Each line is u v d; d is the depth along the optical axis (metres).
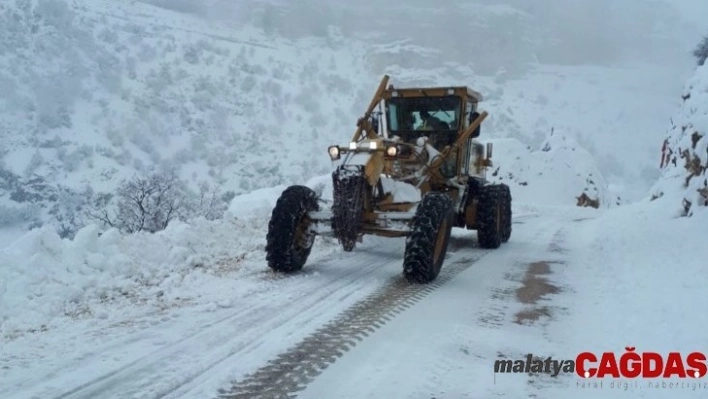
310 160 68.31
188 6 116.19
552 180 24.23
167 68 83.38
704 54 23.84
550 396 3.25
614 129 84.81
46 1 84.75
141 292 4.94
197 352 3.67
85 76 76.12
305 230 5.93
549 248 8.35
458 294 5.34
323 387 3.24
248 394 3.13
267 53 102.81
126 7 106.06
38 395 3.03
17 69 72.31
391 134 8.24
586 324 4.50
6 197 48.19
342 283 5.55
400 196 6.39
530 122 82.62
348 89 91.38
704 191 9.48
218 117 75.25
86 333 3.94
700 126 9.89
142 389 3.13
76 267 5.00
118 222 22.00
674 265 6.30
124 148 62.22
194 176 59.88
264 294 5.04
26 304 4.30
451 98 7.99
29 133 60.88
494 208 8.18
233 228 7.21
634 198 38.06
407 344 3.95
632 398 3.25
